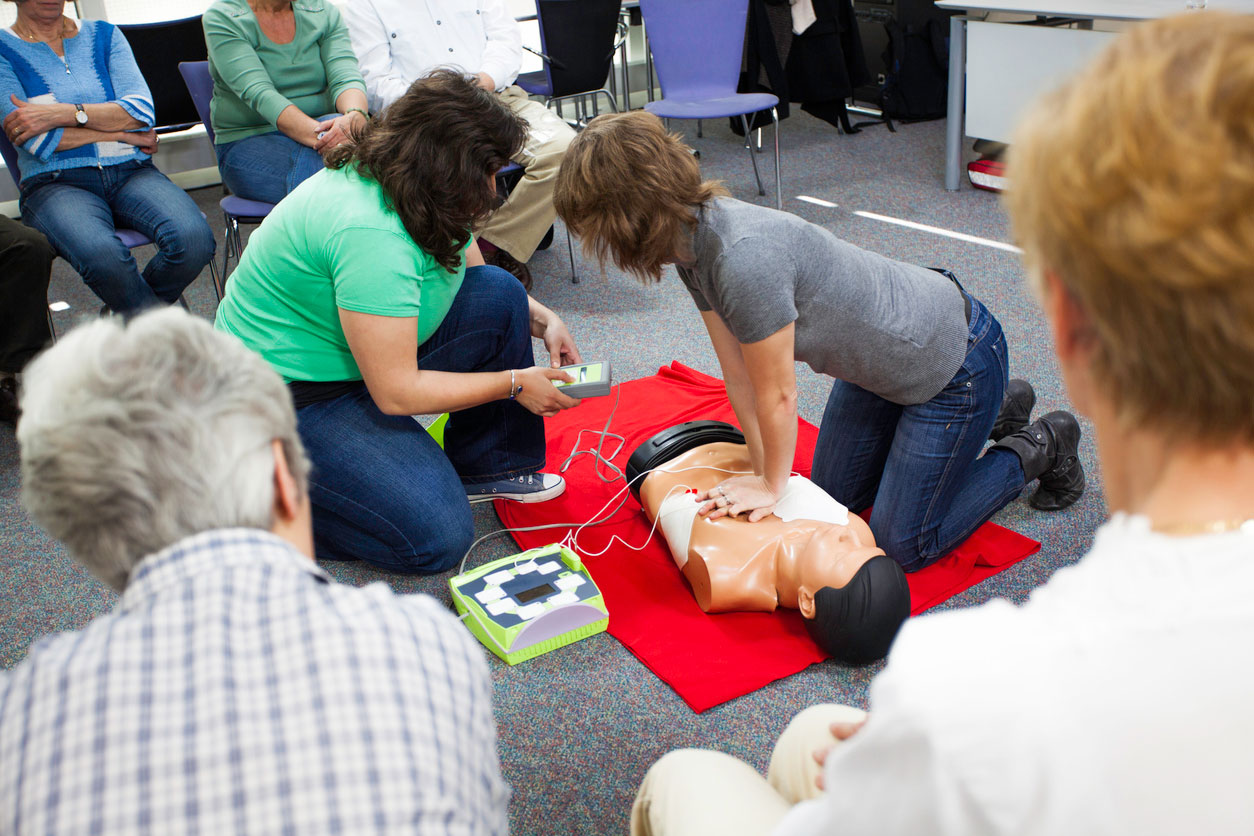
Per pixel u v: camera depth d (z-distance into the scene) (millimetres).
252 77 3389
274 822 617
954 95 4281
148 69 4328
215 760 623
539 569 2057
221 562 692
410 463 2094
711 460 2184
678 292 3629
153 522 690
